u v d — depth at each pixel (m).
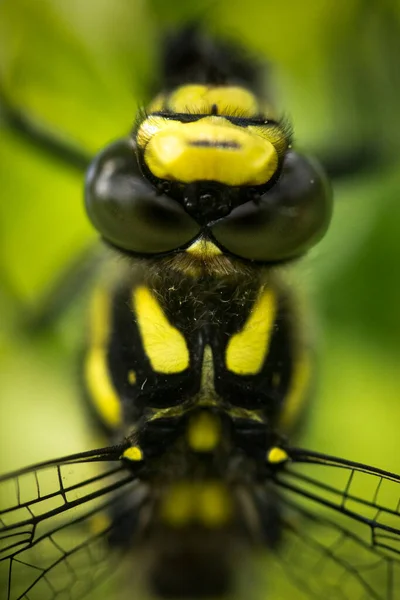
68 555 0.11
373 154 0.12
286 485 0.10
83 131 0.13
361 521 0.10
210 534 0.11
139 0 0.13
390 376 0.13
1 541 0.10
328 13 0.12
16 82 0.12
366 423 0.13
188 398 0.10
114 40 0.13
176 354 0.10
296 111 0.13
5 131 0.12
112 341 0.10
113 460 0.10
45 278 0.13
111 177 0.10
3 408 0.13
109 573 0.11
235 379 0.10
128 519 0.11
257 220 0.10
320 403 0.11
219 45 0.12
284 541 0.11
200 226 0.10
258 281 0.10
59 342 0.13
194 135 0.10
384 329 0.13
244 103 0.10
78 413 0.11
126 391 0.10
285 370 0.10
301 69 0.13
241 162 0.10
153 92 0.11
